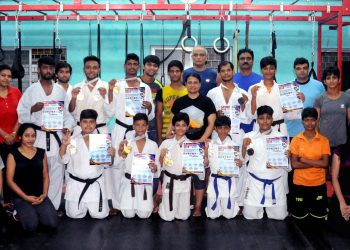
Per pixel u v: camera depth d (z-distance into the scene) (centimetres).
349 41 725
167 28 719
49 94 434
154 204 443
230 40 717
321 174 410
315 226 400
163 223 411
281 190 419
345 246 348
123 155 416
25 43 724
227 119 425
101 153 414
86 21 720
